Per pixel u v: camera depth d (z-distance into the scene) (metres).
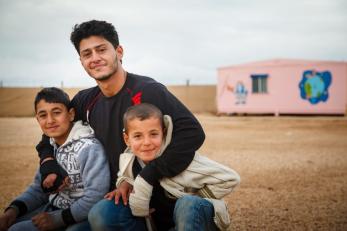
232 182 2.64
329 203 5.47
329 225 4.55
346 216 4.88
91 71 2.88
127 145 2.77
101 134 2.95
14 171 7.93
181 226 2.43
